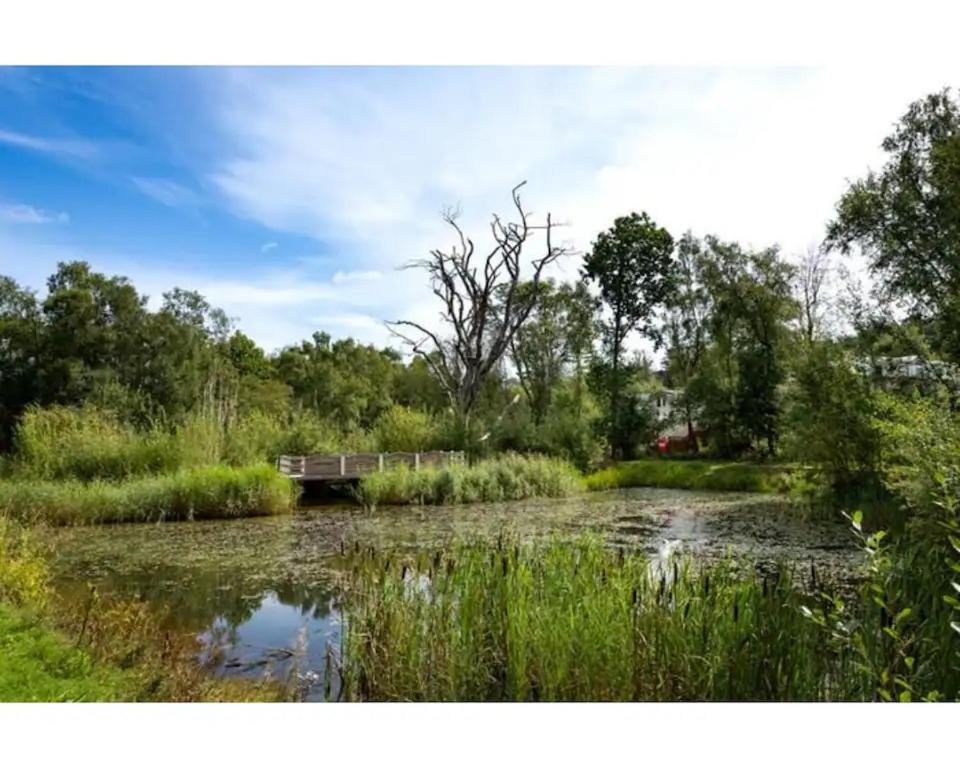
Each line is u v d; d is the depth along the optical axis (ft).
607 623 12.71
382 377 166.71
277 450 66.69
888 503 38.83
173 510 46.06
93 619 18.74
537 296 113.19
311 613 23.00
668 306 123.54
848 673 11.47
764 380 87.86
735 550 33.04
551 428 81.61
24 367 107.04
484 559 15.51
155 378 114.52
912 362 50.90
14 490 43.68
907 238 59.00
